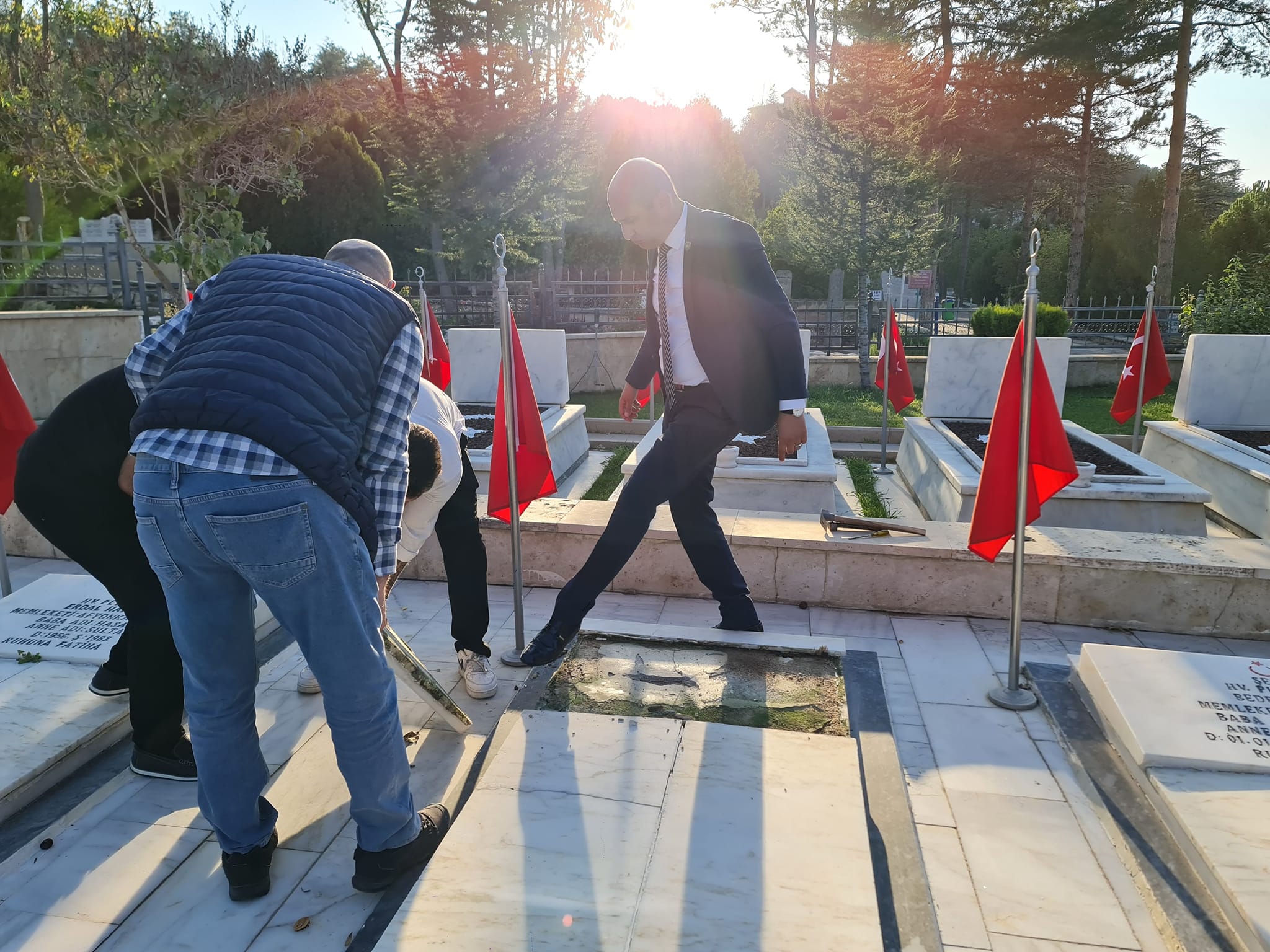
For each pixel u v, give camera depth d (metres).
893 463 8.82
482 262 21.41
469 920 1.89
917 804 2.60
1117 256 29.09
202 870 2.29
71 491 2.42
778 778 2.41
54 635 3.43
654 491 3.11
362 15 22.20
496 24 20.39
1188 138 31.50
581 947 1.80
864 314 14.02
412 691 3.26
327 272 2.07
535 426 3.82
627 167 2.97
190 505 1.75
